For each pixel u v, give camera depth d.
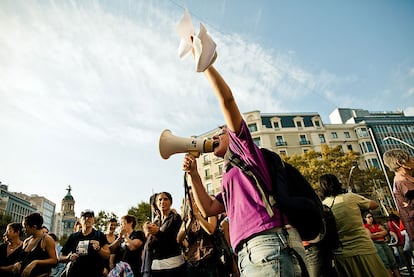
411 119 53.88
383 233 4.68
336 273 3.12
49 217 113.56
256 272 1.40
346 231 3.17
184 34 1.39
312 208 1.48
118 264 4.53
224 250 3.80
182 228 3.85
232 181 1.70
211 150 1.91
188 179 2.01
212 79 1.42
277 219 1.49
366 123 50.44
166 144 1.95
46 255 4.30
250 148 1.59
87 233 4.94
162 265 3.56
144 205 31.58
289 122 49.28
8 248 4.88
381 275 3.00
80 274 4.42
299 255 1.42
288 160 31.41
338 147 31.39
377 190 34.34
